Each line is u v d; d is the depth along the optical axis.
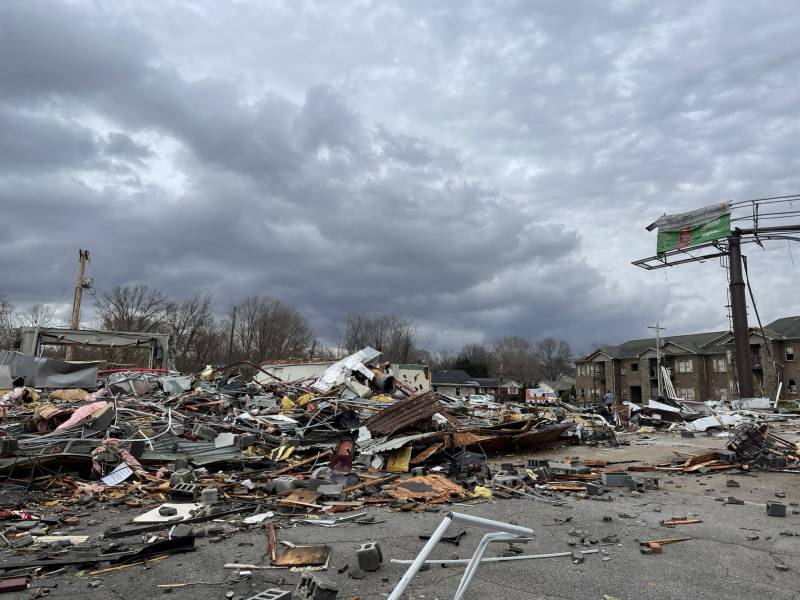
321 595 4.38
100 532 6.62
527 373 101.38
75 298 32.44
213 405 15.48
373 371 21.84
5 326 45.88
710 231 30.80
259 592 4.68
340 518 7.24
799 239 29.02
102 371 20.44
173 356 51.34
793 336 52.97
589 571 5.26
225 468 11.19
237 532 6.55
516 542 6.20
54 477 9.30
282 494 8.48
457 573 5.14
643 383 64.00
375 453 11.90
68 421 10.87
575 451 16.50
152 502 8.18
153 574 5.09
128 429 11.42
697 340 62.19
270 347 60.03
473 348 105.44
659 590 4.81
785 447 13.68
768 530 6.95
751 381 29.19
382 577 5.03
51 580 4.94
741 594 4.75
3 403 13.98
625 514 7.75
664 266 33.84
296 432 14.05
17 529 6.61
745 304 29.61
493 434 14.95
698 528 7.02
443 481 9.54
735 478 11.31
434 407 12.83
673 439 20.06
